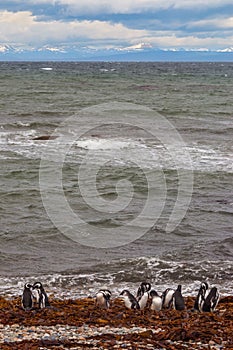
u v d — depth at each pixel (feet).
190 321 49.78
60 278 68.13
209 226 89.71
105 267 71.82
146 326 48.47
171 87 395.96
